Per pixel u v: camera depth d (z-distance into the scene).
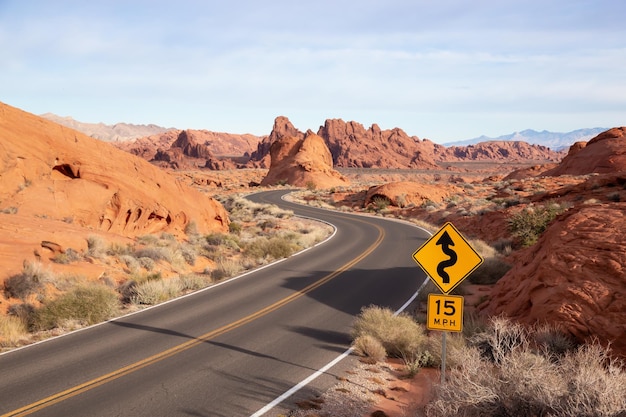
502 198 45.91
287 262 25.19
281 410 8.47
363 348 11.55
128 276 19.11
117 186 25.48
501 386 6.57
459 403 6.47
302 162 106.94
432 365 10.86
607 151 58.78
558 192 35.00
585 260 11.04
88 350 11.60
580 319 9.94
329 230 39.31
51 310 13.77
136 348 11.77
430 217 45.62
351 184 110.94
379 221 45.84
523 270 13.93
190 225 29.89
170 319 14.55
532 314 11.23
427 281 20.20
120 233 25.00
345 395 9.14
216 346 11.99
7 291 14.89
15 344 12.17
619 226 11.57
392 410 8.53
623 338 9.21
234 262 24.83
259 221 42.38
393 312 15.48
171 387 9.38
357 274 21.89
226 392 9.19
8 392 9.06
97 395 8.96
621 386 6.04
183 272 21.88
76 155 25.02
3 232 17.70
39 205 21.94
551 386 6.29
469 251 8.22
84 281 16.80
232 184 110.00
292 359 11.16
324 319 14.73
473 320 12.81
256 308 15.96
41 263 16.61
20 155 22.73
